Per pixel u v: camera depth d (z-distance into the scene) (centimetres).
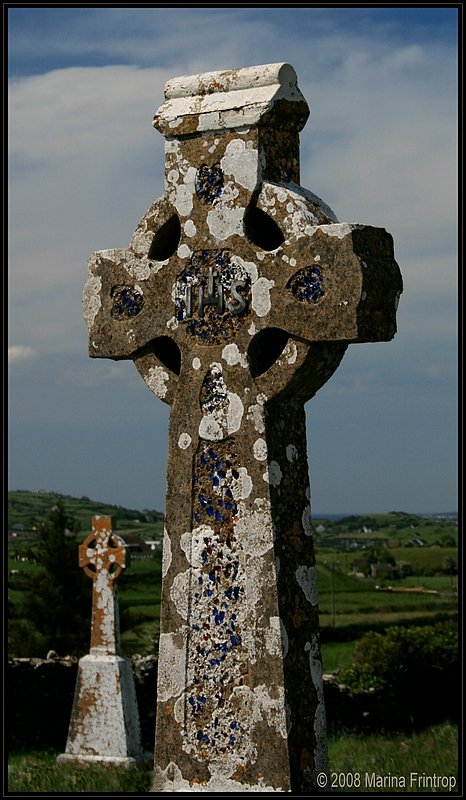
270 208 832
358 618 4619
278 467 836
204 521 848
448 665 2038
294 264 820
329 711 1947
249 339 837
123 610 3077
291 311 819
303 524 855
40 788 1245
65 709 1853
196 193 863
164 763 849
